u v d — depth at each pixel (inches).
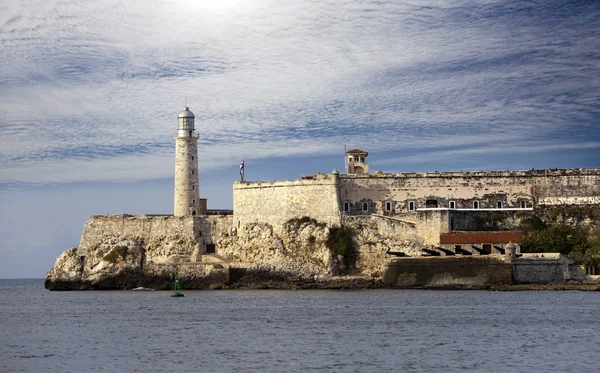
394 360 2780.5
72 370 2679.6
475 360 2765.7
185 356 2898.6
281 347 3061.0
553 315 3892.7
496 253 5467.5
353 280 5762.8
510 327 3499.0
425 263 5511.8
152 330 3617.1
